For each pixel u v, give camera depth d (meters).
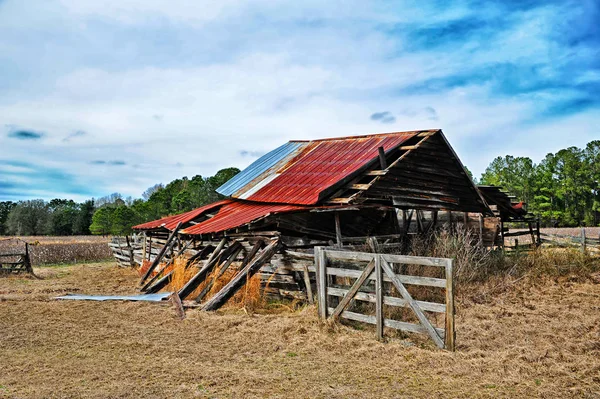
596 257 16.42
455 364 7.16
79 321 10.09
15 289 16.09
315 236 15.26
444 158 17.52
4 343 8.41
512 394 6.12
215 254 14.20
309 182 16.41
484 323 9.70
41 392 6.10
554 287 13.77
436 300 11.18
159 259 17.30
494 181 75.06
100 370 6.97
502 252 17.73
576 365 7.23
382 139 17.78
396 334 8.66
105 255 33.31
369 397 6.02
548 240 23.72
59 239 61.53
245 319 10.00
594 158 67.69
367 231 16.78
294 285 12.64
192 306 11.39
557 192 68.00
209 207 19.50
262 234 13.36
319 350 7.99
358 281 8.80
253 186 18.86
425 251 14.59
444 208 17.52
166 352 7.90
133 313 10.82
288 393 6.14
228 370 6.99
